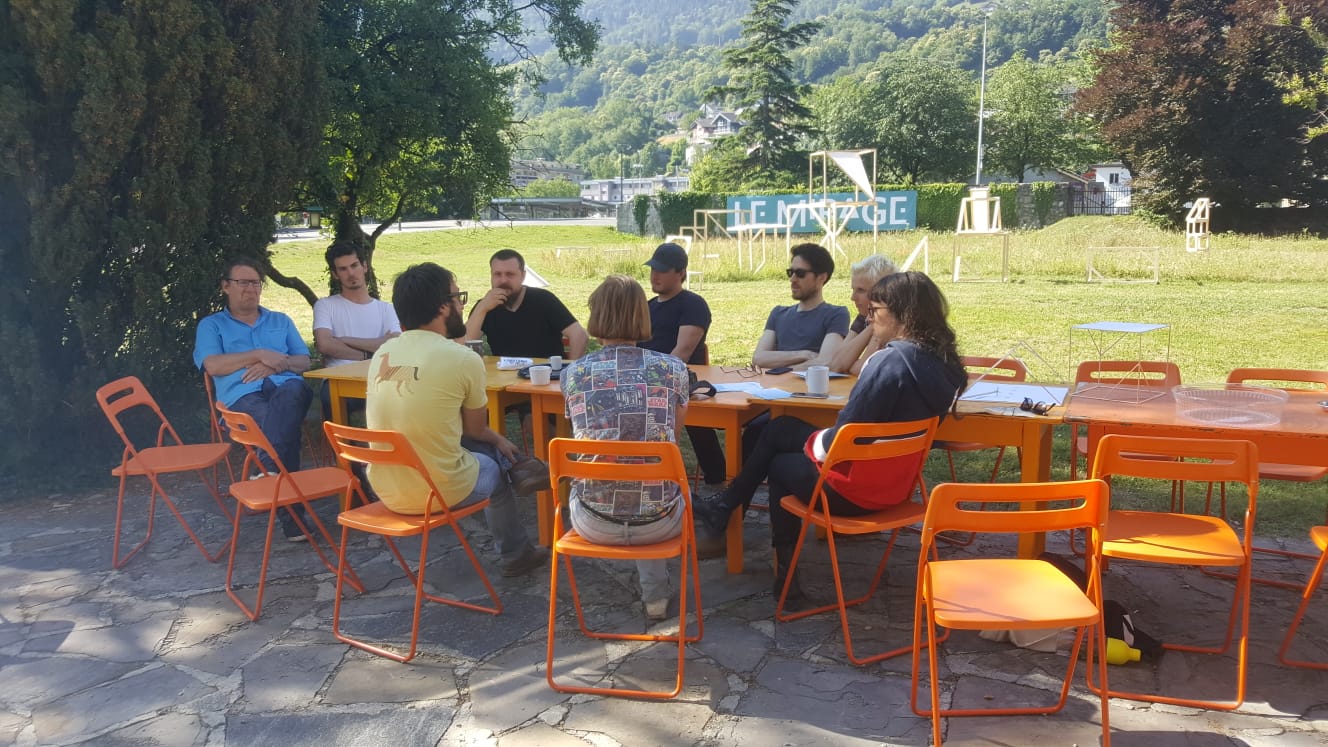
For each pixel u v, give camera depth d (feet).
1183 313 39.68
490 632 11.64
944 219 129.49
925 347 10.73
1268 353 29.91
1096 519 8.56
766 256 72.79
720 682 10.22
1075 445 13.01
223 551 14.55
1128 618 10.58
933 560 10.74
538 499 14.30
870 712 9.53
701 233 134.51
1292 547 13.89
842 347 14.69
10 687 10.46
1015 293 49.62
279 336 17.72
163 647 11.40
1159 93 104.27
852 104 183.32
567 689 10.12
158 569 13.98
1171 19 104.27
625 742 9.09
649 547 10.33
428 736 9.29
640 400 10.55
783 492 11.82
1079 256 63.46
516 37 30.68
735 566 13.29
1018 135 171.94
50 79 16.43
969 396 12.62
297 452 15.92
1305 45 92.53
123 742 9.30
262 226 20.95
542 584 13.12
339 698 10.09
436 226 152.46
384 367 11.36
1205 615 11.66
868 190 67.56
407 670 10.70
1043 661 10.52
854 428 10.19
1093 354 30.94
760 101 173.88
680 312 17.04
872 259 14.78
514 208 236.22
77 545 15.05
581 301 52.54
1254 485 9.12
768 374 14.97
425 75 27.66
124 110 17.17
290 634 11.71
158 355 19.30
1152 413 11.38
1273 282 52.42
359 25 27.14
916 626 9.19
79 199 17.30
